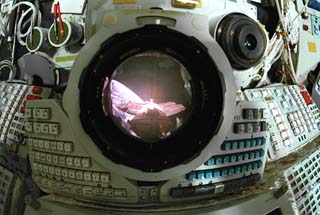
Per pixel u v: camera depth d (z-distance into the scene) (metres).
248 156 0.46
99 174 0.41
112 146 0.39
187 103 0.41
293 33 0.71
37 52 0.61
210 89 0.40
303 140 0.62
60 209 0.44
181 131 0.40
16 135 0.54
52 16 0.63
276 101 0.59
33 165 0.47
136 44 0.39
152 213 0.41
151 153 0.39
